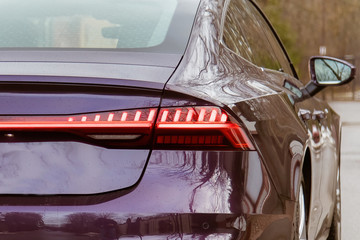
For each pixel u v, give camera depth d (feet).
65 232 11.27
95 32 14.10
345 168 44.98
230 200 11.37
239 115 11.84
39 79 11.49
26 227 11.31
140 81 11.53
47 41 14.06
